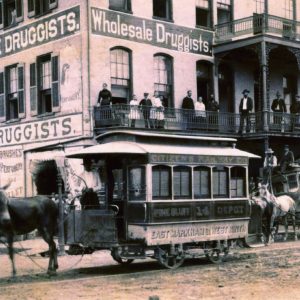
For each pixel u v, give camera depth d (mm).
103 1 27766
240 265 17078
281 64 35625
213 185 17781
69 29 27922
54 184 29766
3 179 31828
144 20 29422
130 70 28875
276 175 25781
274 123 31094
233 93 33281
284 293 12391
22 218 15008
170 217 16422
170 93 30609
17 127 31031
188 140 17812
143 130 27281
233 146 19203
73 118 27656
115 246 15562
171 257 16547
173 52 30625
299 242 23891
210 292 12578
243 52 32281
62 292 12766
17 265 17875
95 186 20828
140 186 16141
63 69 28203
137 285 13633
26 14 30516
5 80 31891
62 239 19906
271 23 34625
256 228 20250
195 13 31875
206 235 17438
